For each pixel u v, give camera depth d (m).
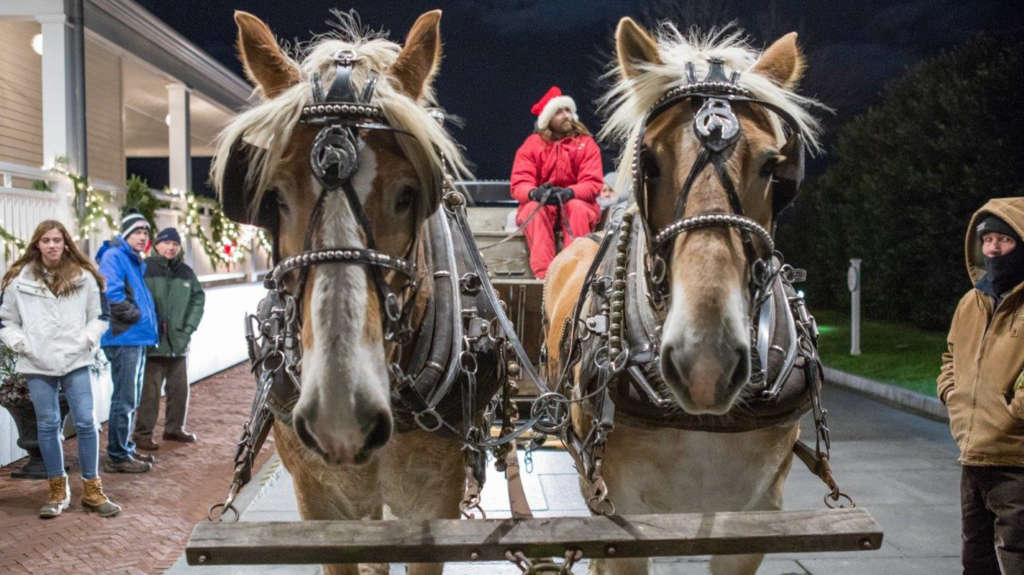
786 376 2.68
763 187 2.33
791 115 2.44
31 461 6.41
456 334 2.83
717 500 2.87
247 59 2.54
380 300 2.10
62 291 5.52
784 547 2.18
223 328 12.86
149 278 7.54
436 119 2.72
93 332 5.61
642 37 2.71
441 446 2.85
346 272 2.02
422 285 2.80
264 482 6.40
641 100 2.61
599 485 2.60
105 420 8.29
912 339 14.68
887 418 9.09
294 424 2.00
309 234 2.08
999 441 3.50
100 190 10.84
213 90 17.41
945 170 13.37
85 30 11.66
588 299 3.21
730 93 2.43
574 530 2.18
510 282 5.46
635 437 2.83
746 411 2.62
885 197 14.59
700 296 2.10
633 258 2.89
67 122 10.66
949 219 13.62
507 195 7.98
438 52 2.61
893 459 7.20
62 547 4.93
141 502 5.87
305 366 1.99
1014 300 3.59
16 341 5.44
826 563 4.70
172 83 15.36
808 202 20.19
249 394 10.60
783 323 2.80
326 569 2.90
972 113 12.95
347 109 2.17
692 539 2.15
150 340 6.86
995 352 3.58
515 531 2.17
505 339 3.28
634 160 2.43
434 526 2.18
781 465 2.90
